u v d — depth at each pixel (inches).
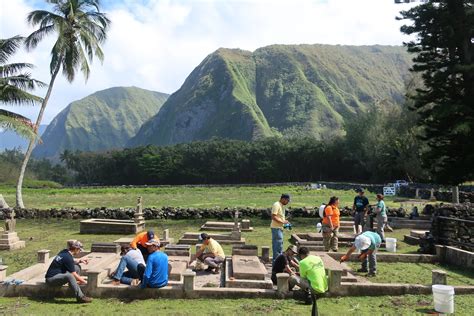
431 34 933.8
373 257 436.1
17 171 3292.3
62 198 1745.8
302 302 338.6
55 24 1106.7
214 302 337.1
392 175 2620.6
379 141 2516.0
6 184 2819.9
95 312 311.0
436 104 968.9
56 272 346.0
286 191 2101.4
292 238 669.9
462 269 473.1
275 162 3590.1
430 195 1556.3
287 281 349.1
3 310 314.7
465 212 645.9
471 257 469.7
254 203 1403.8
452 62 922.1
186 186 2970.0
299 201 1429.6
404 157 2118.6
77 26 1183.6
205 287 364.2
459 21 888.3
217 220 933.8
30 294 350.0
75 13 1167.6
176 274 405.7
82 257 473.4
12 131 996.6
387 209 950.4
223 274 433.4
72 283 339.6
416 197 1633.9
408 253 548.7
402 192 1834.4
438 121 937.5
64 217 974.4
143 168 3789.4
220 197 1758.1
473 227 519.2
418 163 1999.3
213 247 444.8
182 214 951.0
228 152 3718.0
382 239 605.3
